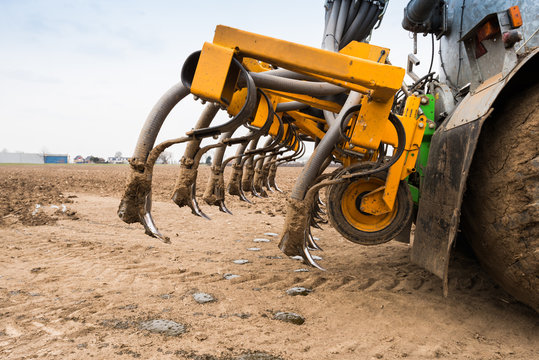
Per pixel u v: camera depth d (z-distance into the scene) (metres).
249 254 4.06
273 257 3.96
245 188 6.00
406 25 3.56
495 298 2.78
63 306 2.37
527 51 2.00
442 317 2.42
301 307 2.52
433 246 2.63
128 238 4.58
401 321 2.34
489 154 2.16
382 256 4.14
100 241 4.32
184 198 3.58
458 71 3.23
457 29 3.22
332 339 2.06
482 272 3.29
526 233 1.96
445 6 3.35
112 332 2.03
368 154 2.85
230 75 2.40
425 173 2.92
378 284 3.07
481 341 2.10
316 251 4.36
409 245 4.73
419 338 2.11
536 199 1.91
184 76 2.32
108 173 19.05
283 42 2.27
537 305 2.06
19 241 4.20
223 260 3.74
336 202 2.92
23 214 5.88
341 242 4.89
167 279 3.01
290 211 2.84
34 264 3.33
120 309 2.35
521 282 2.04
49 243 4.13
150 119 2.67
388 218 2.95
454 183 2.39
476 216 2.23
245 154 4.46
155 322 2.16
